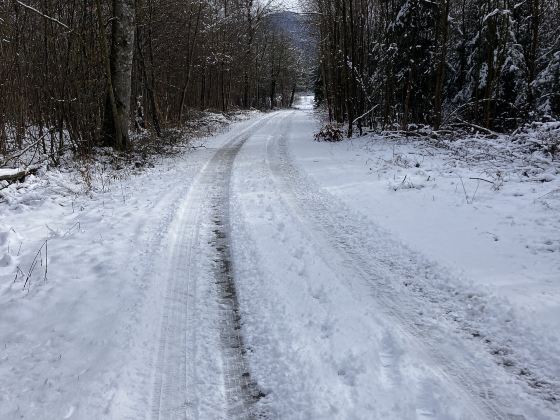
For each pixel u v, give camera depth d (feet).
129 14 44.24
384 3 72.49
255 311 14.44
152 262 18.51
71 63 42.68
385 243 20.16
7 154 37.29
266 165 41.27
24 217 24.91
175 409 10.18
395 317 13.78
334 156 46.52
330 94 90.48
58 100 39.96
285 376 11.10
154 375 11.37
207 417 9.91
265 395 10.58
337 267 17.67
